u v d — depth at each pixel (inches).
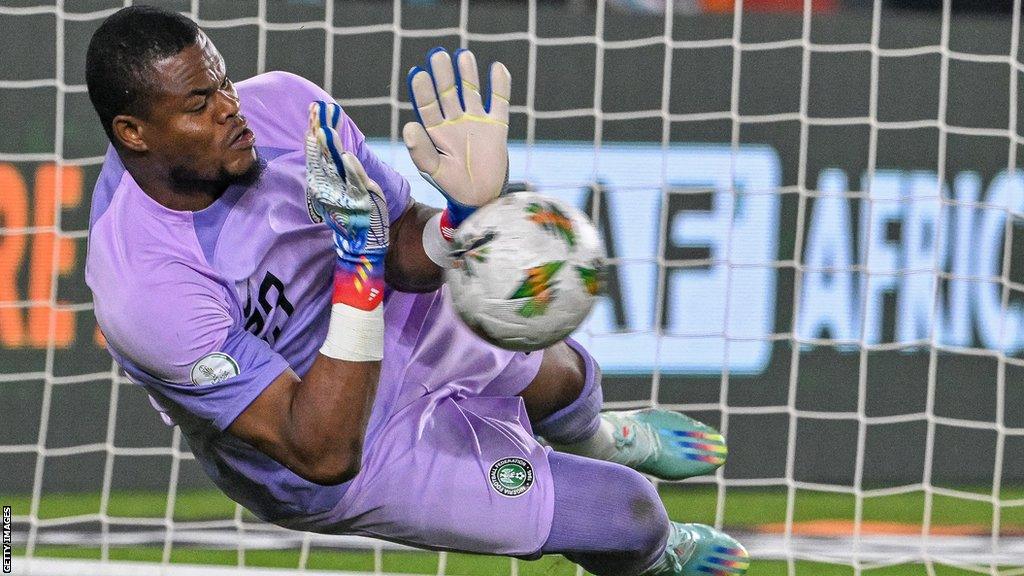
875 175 766.5
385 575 581.9
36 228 729.0
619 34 763.4
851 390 758.5
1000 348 660.1
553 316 323.9
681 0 869.2
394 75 667.4
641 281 759.7
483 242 322.3
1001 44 770.2
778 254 764.0
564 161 761.0
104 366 733.3
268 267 343.3
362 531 381.4
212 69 311.3
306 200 321.4
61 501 719.1
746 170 765.3
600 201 761.6
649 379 754.8
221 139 314.2
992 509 722.2
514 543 372.2
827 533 683.4
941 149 650.2
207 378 327.9
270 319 348.2
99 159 671.8
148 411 735.1
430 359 384.2
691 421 459.8
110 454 644.7
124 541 662.5
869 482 756.0
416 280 360.2
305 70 727.7
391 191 362.6
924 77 768.3
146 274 323.9
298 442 323.0
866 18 767.1
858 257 765.3
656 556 389.1
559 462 378.0
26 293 729.0
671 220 762.8
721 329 761.0
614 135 763.4
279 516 380.2
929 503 629.9
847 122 653.3
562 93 759.1
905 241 768.3
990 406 767.1
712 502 729.0
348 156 296.7
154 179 325.7
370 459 364.8
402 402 378.3
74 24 725.9
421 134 311.3
